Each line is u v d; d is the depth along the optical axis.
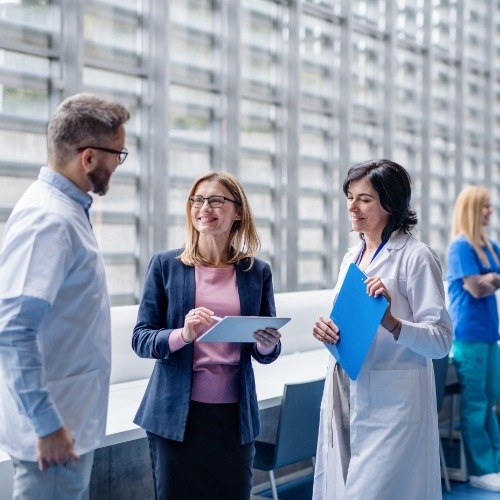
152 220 5.18
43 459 2.19
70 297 2.30
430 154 7.91
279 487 5.12
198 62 5.66
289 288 6.31
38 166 4.61
